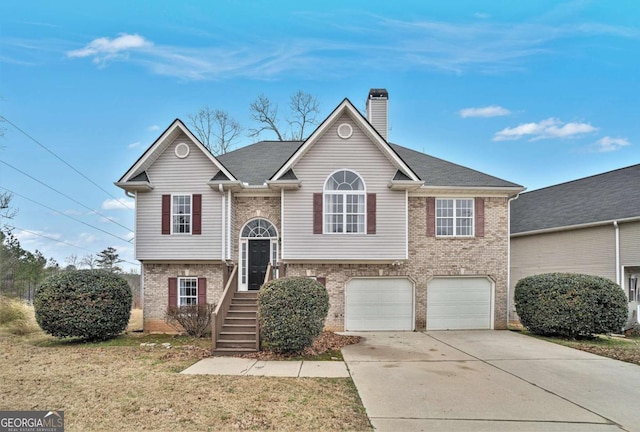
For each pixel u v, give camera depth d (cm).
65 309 1279
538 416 664
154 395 739
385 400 736
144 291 1570
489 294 1658
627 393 788
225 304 1323
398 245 1520
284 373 923
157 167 1555
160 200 1545
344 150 1538
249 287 1606
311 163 1530
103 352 1152
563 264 1848
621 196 1759
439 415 664
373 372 937
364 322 1602
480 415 666
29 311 1766
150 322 1560
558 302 1369
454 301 1645
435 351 1183
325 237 1512
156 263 1568
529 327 1486
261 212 1619
